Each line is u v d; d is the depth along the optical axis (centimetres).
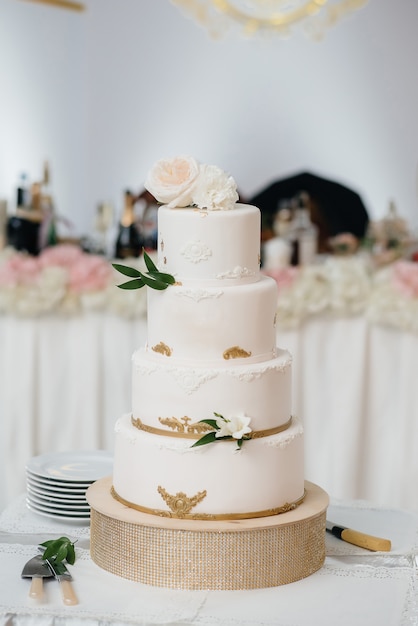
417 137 583
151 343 251
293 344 478
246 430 234
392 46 580
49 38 577
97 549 246
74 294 484
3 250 517
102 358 492
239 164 593
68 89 584
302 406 484
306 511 244
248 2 580
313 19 580
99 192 593
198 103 590
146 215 526
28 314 484
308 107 584
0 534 266
